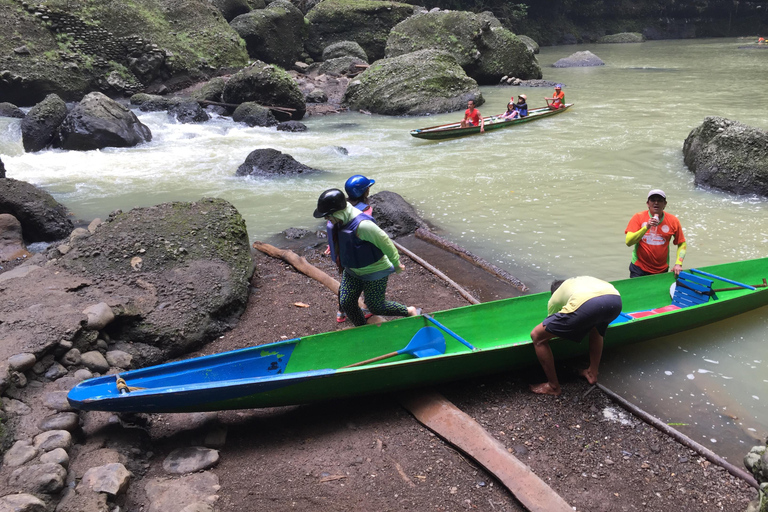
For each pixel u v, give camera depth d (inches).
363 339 193.8
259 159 474.6
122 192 426.0
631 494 144.4
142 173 480.7
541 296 220.1
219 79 832.3
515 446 161.3
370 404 182.4
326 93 909.8
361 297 243.8
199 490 143.7
